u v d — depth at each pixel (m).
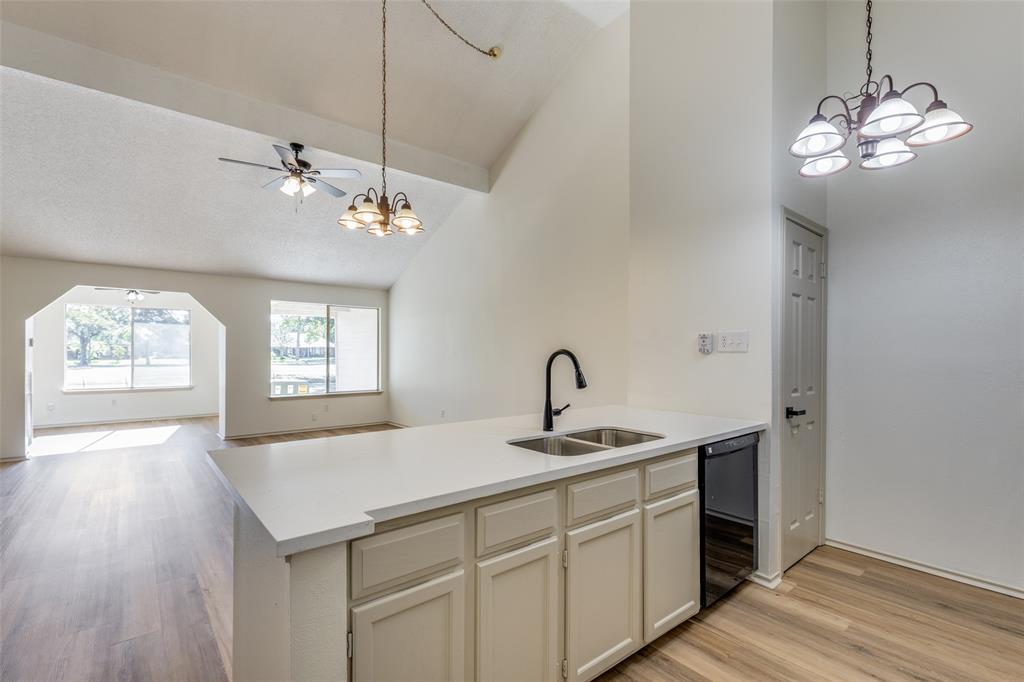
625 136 3.77
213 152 4.37
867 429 2.75
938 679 1.67
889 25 2.69
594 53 4.05
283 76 3.83
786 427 2.50
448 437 2.00
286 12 3.42
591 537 1.58
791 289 2.55
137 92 3.44
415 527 1.16
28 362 5.72
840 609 2.13
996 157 2.35
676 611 1.91
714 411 2.65
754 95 2.48
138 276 5.94
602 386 3.96
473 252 5.68
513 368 5.02
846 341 2.83
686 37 2.82
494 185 5.30
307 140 4.18
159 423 7.86
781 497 2.43
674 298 2.87
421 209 5.94
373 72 4.00
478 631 1.27
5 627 2.09
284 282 6.97
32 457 5.45
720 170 2.63
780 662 1.76
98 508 3.73
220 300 6.48
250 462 1.54
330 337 7.62
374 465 1.50
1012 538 2.28
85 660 1.86
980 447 2.38
